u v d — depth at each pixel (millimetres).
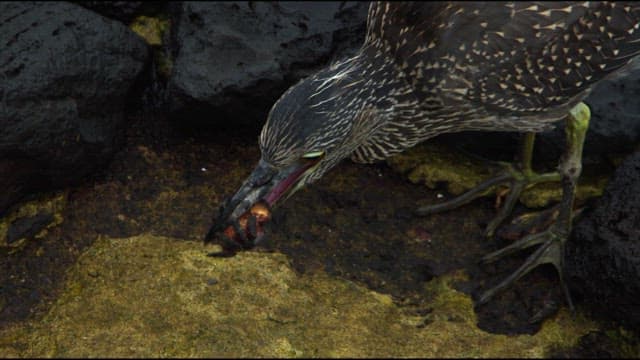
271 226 1388
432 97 1295
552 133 1396
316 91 1268
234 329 1285
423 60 1283
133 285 1322
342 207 1411
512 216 1406
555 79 1286
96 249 1360
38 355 1278
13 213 1375
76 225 1383
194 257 1348
